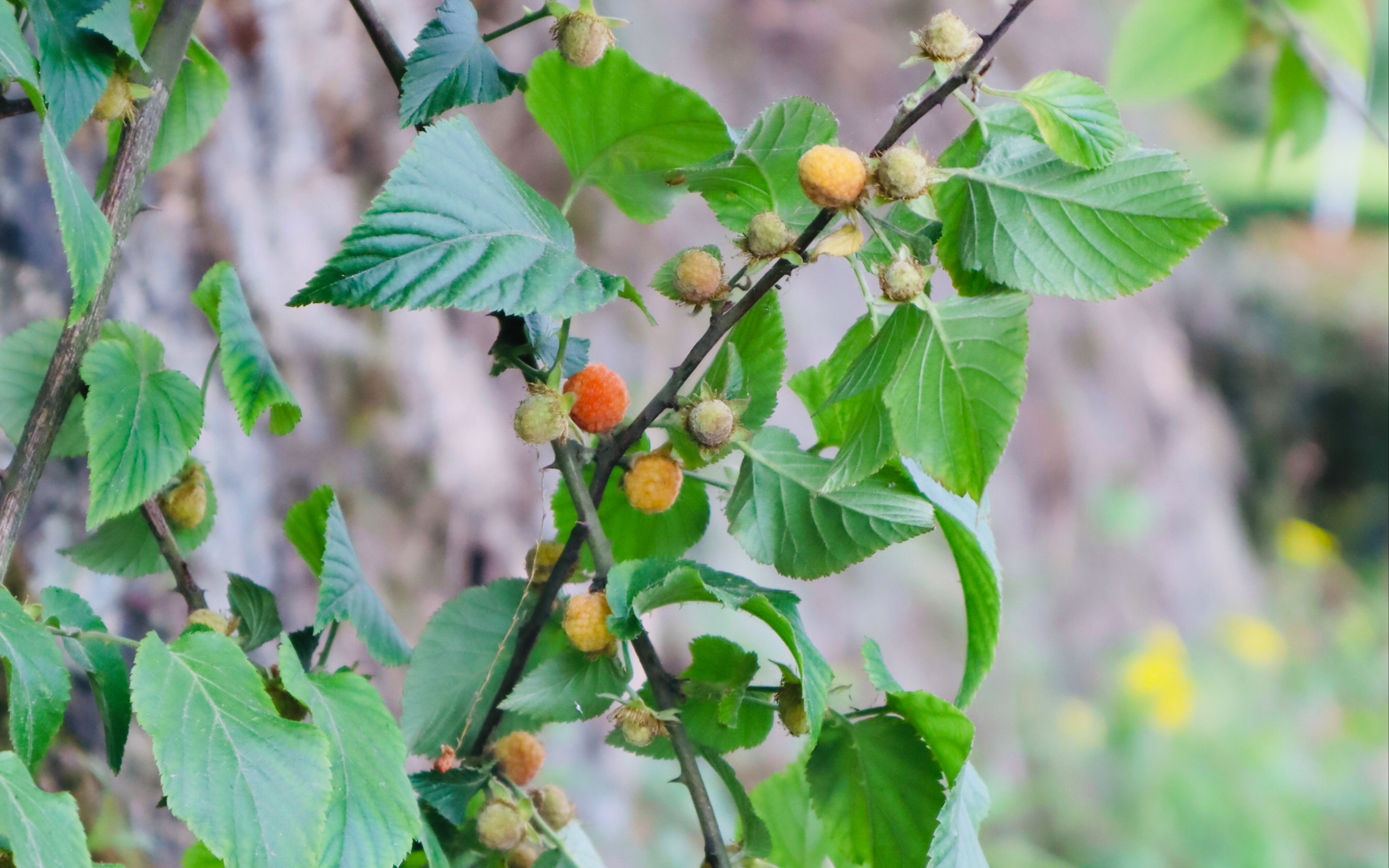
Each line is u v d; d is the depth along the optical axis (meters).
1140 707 3.27
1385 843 3.40
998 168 0.82
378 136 1.48
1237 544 4.47
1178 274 6.79
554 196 2.11
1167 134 6.96
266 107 1.36
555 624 0.88
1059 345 3.88
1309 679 4.28
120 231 0.83
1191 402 4.46
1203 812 3.13
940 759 0.84
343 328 1.46
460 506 1.55
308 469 1.38
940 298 2.26
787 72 2.70
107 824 1.01
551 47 2.01
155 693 0.79
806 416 2.50
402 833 0.81
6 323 1.03
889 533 0.85
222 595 1.16
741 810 0.85
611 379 0.84
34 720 0.79
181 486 0.90
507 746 0.87
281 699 0.84
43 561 1.02
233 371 0.84
